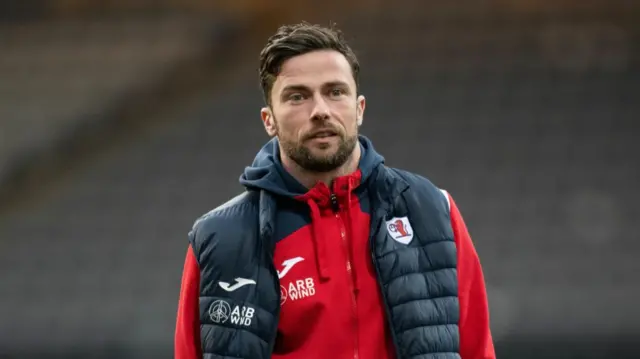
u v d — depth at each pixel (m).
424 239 7.43
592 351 25.28
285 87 7.30
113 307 28.70
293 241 7.46
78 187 34.81
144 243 31.67
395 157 33.91
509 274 28.09
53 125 37.47
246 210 7.59
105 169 35.53
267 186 7.53
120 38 41.09
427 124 35.41
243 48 39.69
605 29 38.53
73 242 32.16
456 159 33.47
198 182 34.25
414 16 40.47
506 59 38.09
